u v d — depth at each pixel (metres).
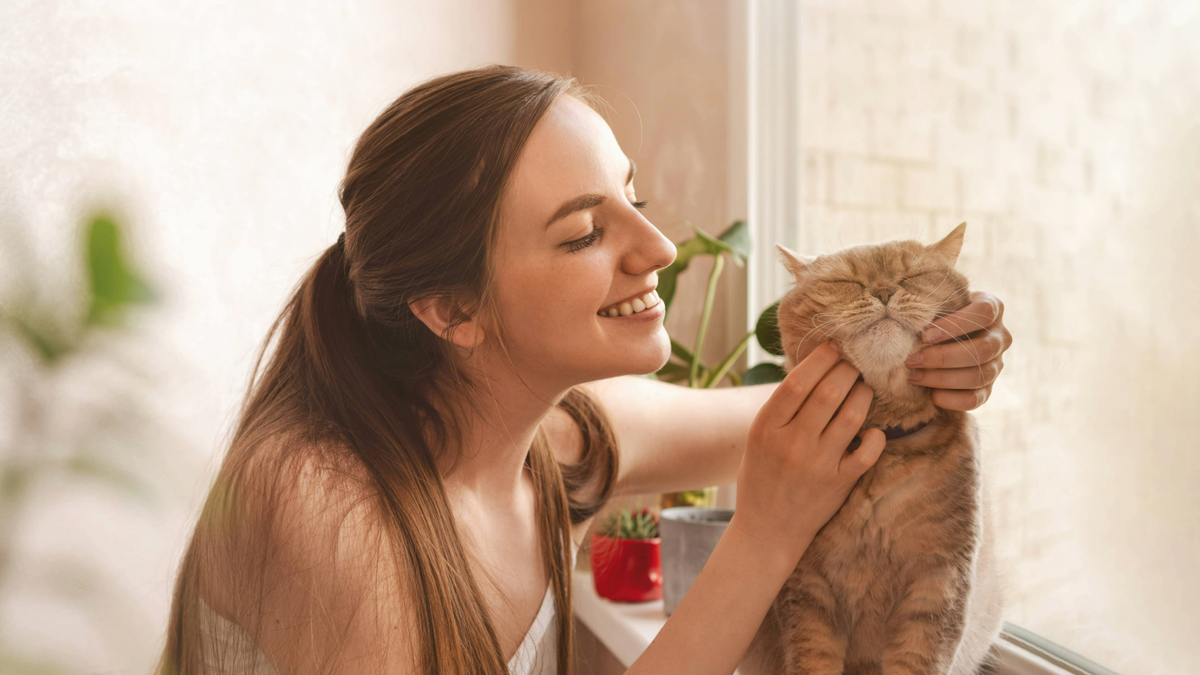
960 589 0.77
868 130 1.41
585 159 0.78
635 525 1.47
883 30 1.38
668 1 1.76
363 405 0.85
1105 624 0.93
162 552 1.52
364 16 1.91
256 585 0.78
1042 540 1.05
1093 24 1.01
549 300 0.78
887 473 0.79
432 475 0.84
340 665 0.73
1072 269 1.02
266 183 1.81
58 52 1.59
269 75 1.81
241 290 1.77
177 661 0.89
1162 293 0.89
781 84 1.56
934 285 0.82
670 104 1.77
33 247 1.39
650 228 0.80
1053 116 1.07
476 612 0.80
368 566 0.74
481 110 0.79
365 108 1.92
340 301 0.93
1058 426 1.03
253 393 0.99
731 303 1.60
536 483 1.07
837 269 0.87
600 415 1.10
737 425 1.17
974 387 0.75
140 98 1.67
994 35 1.17
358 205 0.86
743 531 0.79
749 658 0.94
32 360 0.99
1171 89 0.89
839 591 0.84
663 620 1.34
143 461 1.29
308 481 0.78
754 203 1.56
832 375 0.76
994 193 1.17
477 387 0.90
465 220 0.78
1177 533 0.85
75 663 1.36
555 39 2.13
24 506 1.10
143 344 1.44
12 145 1.53
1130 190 0.94
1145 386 0.90
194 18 1.73
